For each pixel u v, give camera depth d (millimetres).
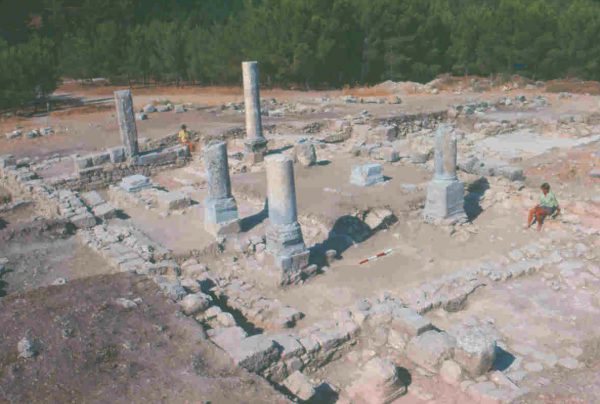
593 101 35750
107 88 51156
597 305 13195
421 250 16750
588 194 19250
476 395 10109
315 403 10453
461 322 12883
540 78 47375
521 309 13258
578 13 45156
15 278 15508
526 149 26469
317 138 28297
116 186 22859
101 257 16578
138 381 9805
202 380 9859
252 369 10656
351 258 16500
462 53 48281
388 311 12742
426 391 10531
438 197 17672
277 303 13820
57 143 30156
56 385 9641
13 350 10539
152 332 11352
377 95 41531
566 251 15711
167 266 15156
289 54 45000
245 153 25219
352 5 47969
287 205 14867
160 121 33562
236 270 15711
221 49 47781
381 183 20562
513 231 17359
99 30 52938
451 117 33594
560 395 9875
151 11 65875
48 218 19531
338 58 47094
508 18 46531
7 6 59062
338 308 13820
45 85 40469
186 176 25219
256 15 47781
